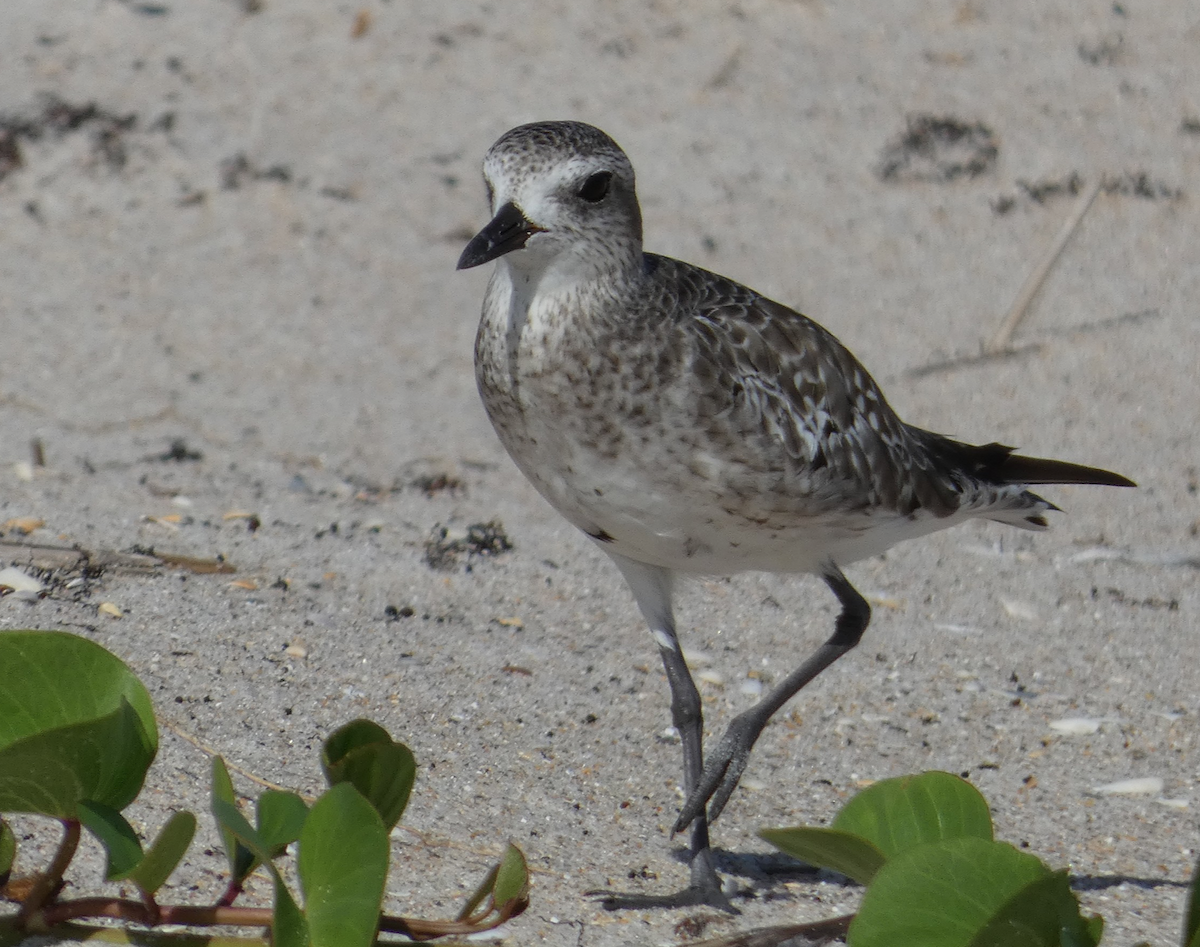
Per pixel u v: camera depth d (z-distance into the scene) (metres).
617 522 9.73
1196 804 10.50
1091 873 9.55
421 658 11.41
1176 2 21.34
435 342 17.12
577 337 9.38
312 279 17.86
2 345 16.59
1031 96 19.89
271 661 11.00
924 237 18.28
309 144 19.38
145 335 16.95
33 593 11.38
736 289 10.30
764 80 20.16
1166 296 17.53
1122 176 18.91
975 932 6.83
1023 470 11.32
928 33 20.83
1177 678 12.16
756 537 9.86
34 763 6.98
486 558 13.27
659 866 9.45
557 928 8.52
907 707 11.61
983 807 7.54
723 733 11.05
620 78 20.12
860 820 7.57
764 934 7.94
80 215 18.59
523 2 21.22
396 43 20.56
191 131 19.41
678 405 9.41
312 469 14.91
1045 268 17.39
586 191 9.30
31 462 14.30
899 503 10.37
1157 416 15.95
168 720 10.06
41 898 7.32
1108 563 13.98
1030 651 12.50
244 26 20.72
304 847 6.97
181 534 12.95
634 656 12.00
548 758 10.50
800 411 9.80
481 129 19.52
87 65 19.97
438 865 9.02
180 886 8.33
